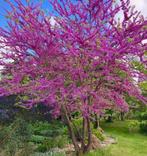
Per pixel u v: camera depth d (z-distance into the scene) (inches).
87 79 320.5
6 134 442.0
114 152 530.6
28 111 612.4
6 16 324.8
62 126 613.0
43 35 319.9
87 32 322.0
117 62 309.0
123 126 869.8
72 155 450.0
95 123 736.3
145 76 314.5
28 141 498.3
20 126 501.4
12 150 409.1
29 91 305.9
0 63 331.3
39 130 585.9
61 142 499.8
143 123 836.0
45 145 477.7
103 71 307.3
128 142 655.8
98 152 422.0
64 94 293.3
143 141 692.1
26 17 321.4
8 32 325.1
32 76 323.0
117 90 335.3
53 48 314.5
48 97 289.7
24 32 320.2
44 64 319.0
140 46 306.7
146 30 302.2
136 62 319.9
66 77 315.3
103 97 327.6
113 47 311.3
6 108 600.7
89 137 366.0
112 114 894.4
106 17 329.1
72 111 361.7
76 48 313.9
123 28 311.4
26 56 329.7
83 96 293.6
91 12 333.7
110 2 326.0
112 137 691.4
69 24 329.7
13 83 312.2
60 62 315.3
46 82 297.0
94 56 303.3
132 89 324.8
